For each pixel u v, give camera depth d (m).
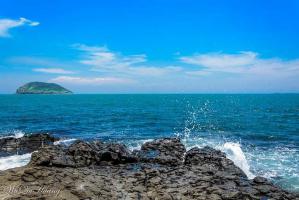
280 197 15.66
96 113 79.88
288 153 31.36
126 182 17.52
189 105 122.31
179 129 49.72
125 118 66.50
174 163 22.73
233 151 31.19
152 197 15.40
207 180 17.30
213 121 60.84
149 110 92.06
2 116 67.50
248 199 15.26
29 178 16.84
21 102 141.12
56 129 48.97
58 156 21.61
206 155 23.22
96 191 15.69
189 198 15.20
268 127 51.91
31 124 54.59
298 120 63.22
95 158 22.64
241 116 72.12
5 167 25.11
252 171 24.83
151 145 26.66
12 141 33.22
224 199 15.11
